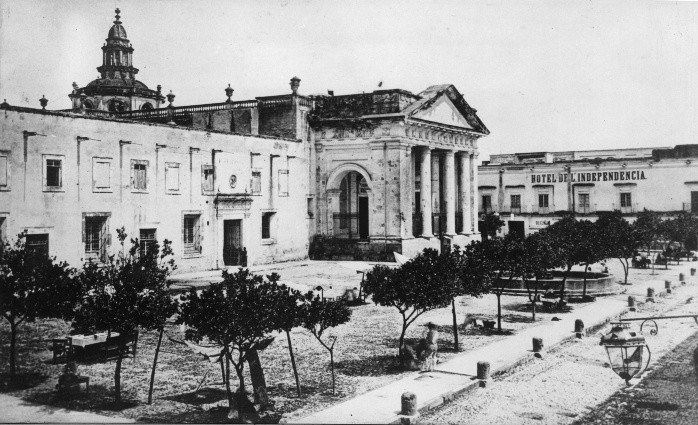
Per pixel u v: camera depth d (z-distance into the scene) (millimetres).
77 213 31984
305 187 49875
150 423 13867
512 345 22078
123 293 14914
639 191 66375
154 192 36469
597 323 26000
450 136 53688
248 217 43750
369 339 22906
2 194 28703
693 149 64500
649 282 40031
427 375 18031
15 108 29234
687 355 21344
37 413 14500
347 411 14766
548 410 15562
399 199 46844
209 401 15438
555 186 71062
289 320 15367
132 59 57875
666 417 15117
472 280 22000
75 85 48781
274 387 16750
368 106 48438
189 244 39656
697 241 56375
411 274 19156
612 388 17531
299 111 48938
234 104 49938
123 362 19188
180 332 23328
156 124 36531
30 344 20734
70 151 31672
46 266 16531
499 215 73875
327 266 44094
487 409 15539
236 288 14812
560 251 27844
